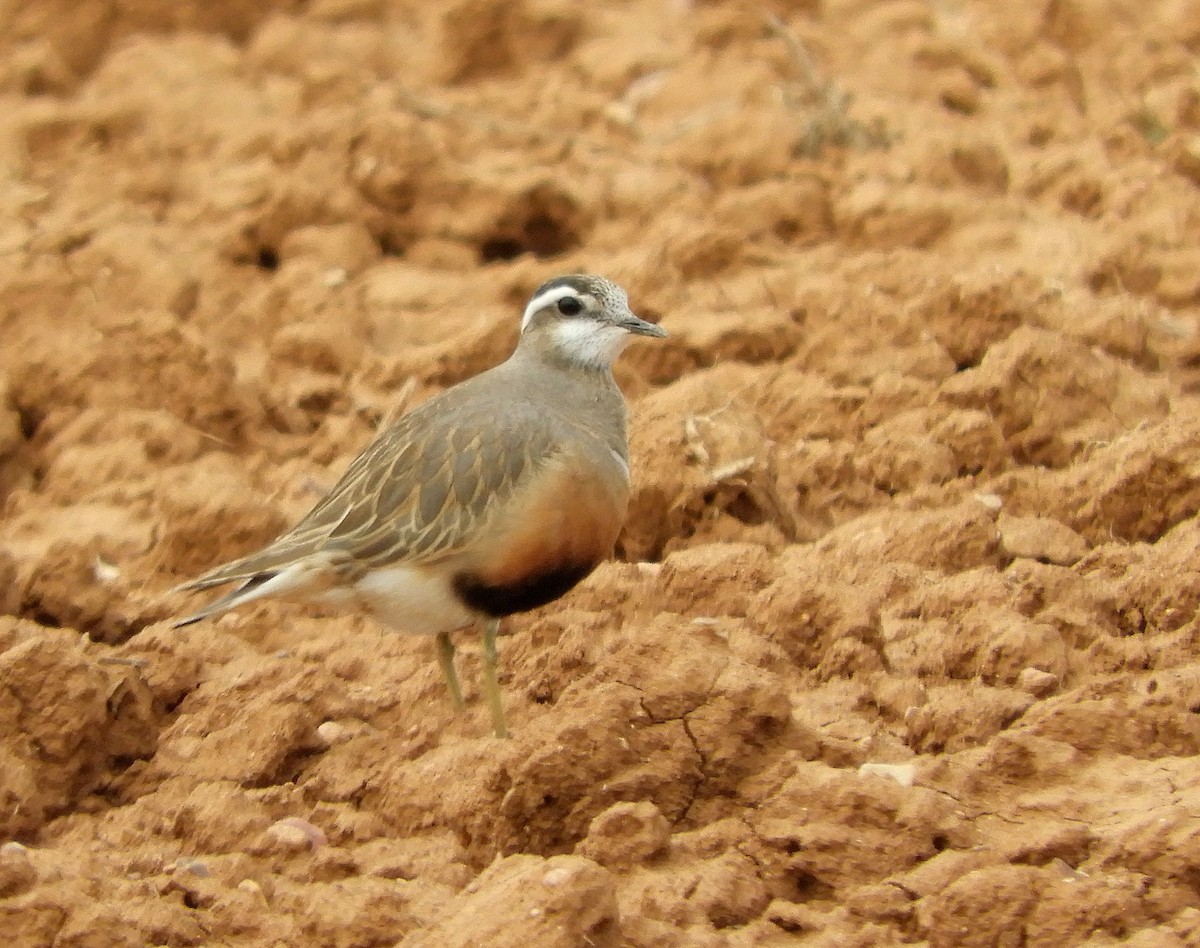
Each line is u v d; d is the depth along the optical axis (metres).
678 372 17.61
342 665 13.11
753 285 18.64
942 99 23.58
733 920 9.94
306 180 20.55
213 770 11.79
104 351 17.08
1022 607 12.95
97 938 9.44
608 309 13.17
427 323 18.97
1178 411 16.48
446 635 12.40
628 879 10.11
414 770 11.31
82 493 16.08
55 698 11.61
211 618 13.50
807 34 24.91
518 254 20.91
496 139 22.30
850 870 10.16
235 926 9.97
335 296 19.16
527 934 8.95
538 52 24.86
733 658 11.05
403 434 12.45
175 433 16.58
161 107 23.08
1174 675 11.89
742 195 20.52
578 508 12.13
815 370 17.42
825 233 20.36
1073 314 17.67
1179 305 18.94
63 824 11.29
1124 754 11.00
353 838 11.08
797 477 15.48
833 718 11.77
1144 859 9.84
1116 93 23.80
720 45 24.42
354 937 9.72
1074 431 16.09
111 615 13.98
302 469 16.48
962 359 17.59
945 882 9.87
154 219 20.97
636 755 10.65
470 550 11.94
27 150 22.69
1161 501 14.50
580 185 20.89
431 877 10.47
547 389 12.94
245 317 19.00
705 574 13.23
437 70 24.91
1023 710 11.59
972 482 15.47
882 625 12.92
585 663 12.49
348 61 25.34
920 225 20.06
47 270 18.91
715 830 10.41
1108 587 13.23
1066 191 20.75
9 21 25.56
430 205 20.81
